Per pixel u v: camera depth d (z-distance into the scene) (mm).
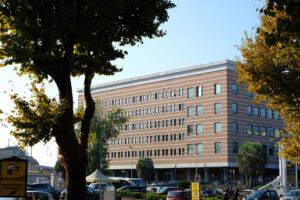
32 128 15867
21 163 12727
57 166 98500
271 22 20078
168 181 97375
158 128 101750
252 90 20719
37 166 120812
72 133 16562
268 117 95562
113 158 112125
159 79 102688
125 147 109250
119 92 112438
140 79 107000
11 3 15438
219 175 90938
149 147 103312
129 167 107500
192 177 94562
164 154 99438
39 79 18359
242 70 20453
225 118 87625
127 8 16125
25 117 15875
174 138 97625
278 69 18781
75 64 18250
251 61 19938
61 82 16656
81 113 17750
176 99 98188
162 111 101250
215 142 89000
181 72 97438
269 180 93812
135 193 53906
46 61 15914
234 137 88000
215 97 90062
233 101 89062
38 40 16094
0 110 15938
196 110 93562
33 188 40719
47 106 15914
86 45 17688
